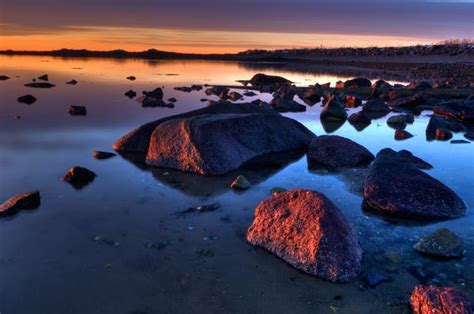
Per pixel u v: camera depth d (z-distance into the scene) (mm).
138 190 9875
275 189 9859
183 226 8211
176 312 5910
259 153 12656
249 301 6129
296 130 13797
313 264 6668
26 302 6059
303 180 10734
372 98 24578
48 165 11359
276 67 39812
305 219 7121
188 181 10461
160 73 32688
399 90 24766
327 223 6902
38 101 20188
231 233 7961
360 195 9828
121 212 8750
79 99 21016
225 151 11430
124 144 12695
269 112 14602
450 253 7246
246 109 14398
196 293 6289
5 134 14211
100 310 5930
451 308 5480
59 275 6656
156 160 11453
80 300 6113
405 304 6070
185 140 11344
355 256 6859
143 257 7152
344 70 38188
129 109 18906
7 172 10797
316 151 12367
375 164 10211
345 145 12227
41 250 7316
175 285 6457
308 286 6438
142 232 7957
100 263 6973
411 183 9141
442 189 8992
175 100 21281
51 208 8859
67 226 8141
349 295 6254
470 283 6555
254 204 9242
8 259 7027
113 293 6270
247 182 10188
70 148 12859
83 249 7363
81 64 36688
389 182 9289
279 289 6379
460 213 8789
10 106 18859
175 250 7367
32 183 10141
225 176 10859
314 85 28500
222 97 22625
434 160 12500
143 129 12797
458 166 11922
